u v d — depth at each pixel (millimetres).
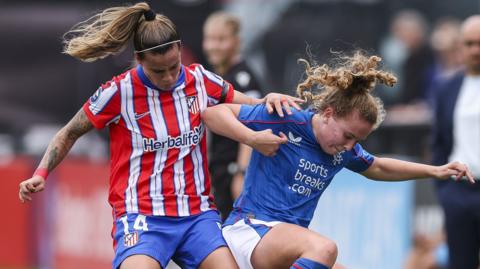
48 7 41500
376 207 27875
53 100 41500
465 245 23688
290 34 40031
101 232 32656
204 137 16391
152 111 15922
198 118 16203
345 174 28188
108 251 32406
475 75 23797
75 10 41406
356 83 15305
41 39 41500
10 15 41625
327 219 28359
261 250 15742
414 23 39312
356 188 28047
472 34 23531
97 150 38438
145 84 15836
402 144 31109
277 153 15969
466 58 23734
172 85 15883
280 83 39656
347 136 15320
